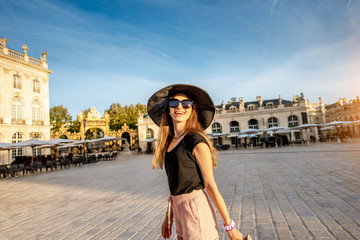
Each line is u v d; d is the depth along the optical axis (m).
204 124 1.82
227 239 3.37
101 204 6.04
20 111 28.73
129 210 5.30
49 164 17.20
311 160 12.01
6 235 4.17
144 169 14.48
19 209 6.08
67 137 40.22
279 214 4.20
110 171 14.38
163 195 6.68
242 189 6.53
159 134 1.87
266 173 9.06
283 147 27.72
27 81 29.56
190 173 1.39
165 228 1.75
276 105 38.34
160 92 1.73
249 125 40.06
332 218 3.76
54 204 6.38
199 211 1.33
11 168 14.77
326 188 5.78
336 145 22.95
